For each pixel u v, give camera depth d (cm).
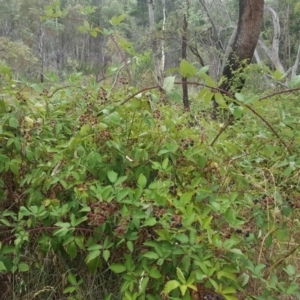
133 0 2784
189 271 169
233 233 185
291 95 429
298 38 2711
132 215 174
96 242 188
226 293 160
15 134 215
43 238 190
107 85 268
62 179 197
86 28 298
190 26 1148
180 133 227
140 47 1038
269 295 185
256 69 646
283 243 216
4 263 186
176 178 215
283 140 254
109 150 212
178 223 170
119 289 200
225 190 224
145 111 220
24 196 216
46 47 3269
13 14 3169
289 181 238
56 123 246
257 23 736
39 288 200
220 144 234
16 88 240
